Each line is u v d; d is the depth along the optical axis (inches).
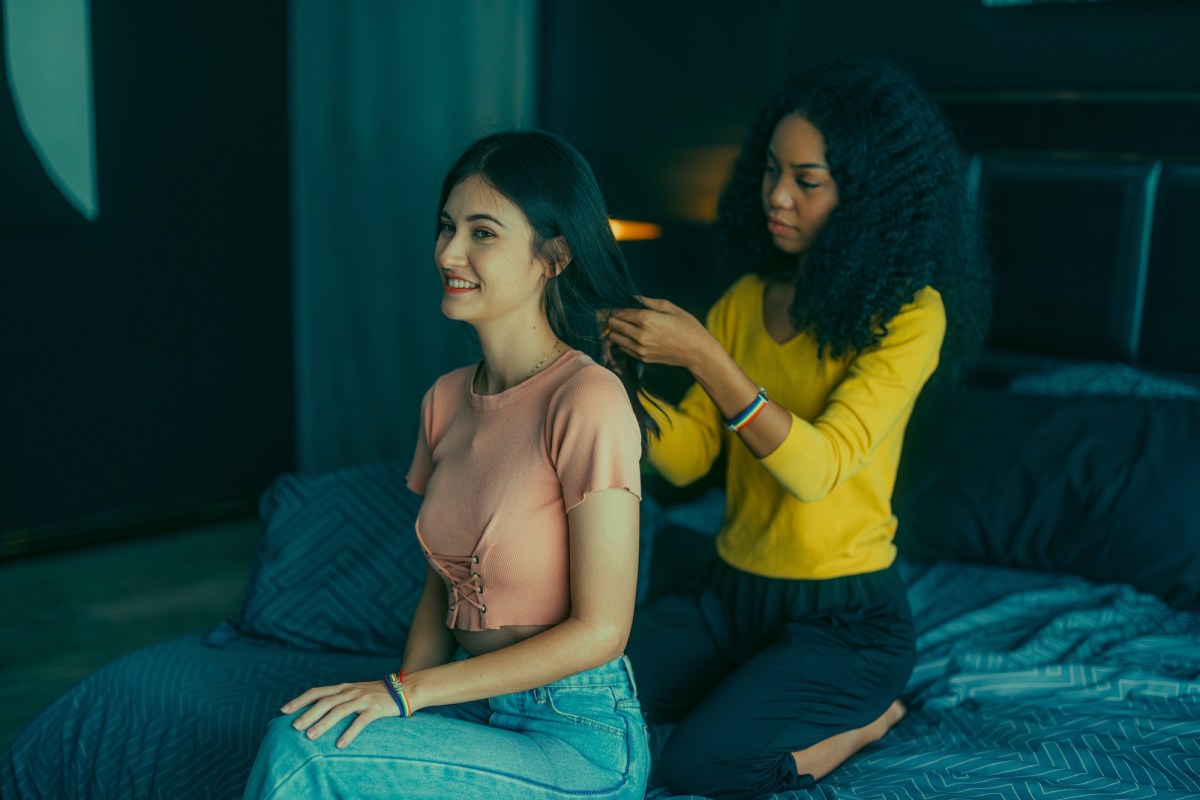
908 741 75.1
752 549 77.3
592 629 54.2
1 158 138.1
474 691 53.9
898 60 130.1
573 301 59.1
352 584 89.3
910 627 75.5
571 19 157.6
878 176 74.4
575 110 159.8
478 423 58.7
